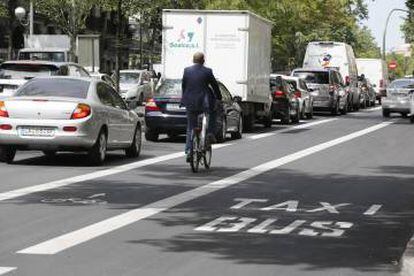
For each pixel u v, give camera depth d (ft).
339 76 332.80
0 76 186.39
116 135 136.26
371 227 80.94
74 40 294.25
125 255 65.57
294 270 61.67
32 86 130.62
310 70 318.04
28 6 360.69
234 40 205.67
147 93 343.05
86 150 128.06
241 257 65.72
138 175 118.32
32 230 75.15
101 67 461.78
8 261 62.64
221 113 176.96
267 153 158.20
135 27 497.46
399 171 132.36
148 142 180.14
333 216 86.74
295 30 420.77
